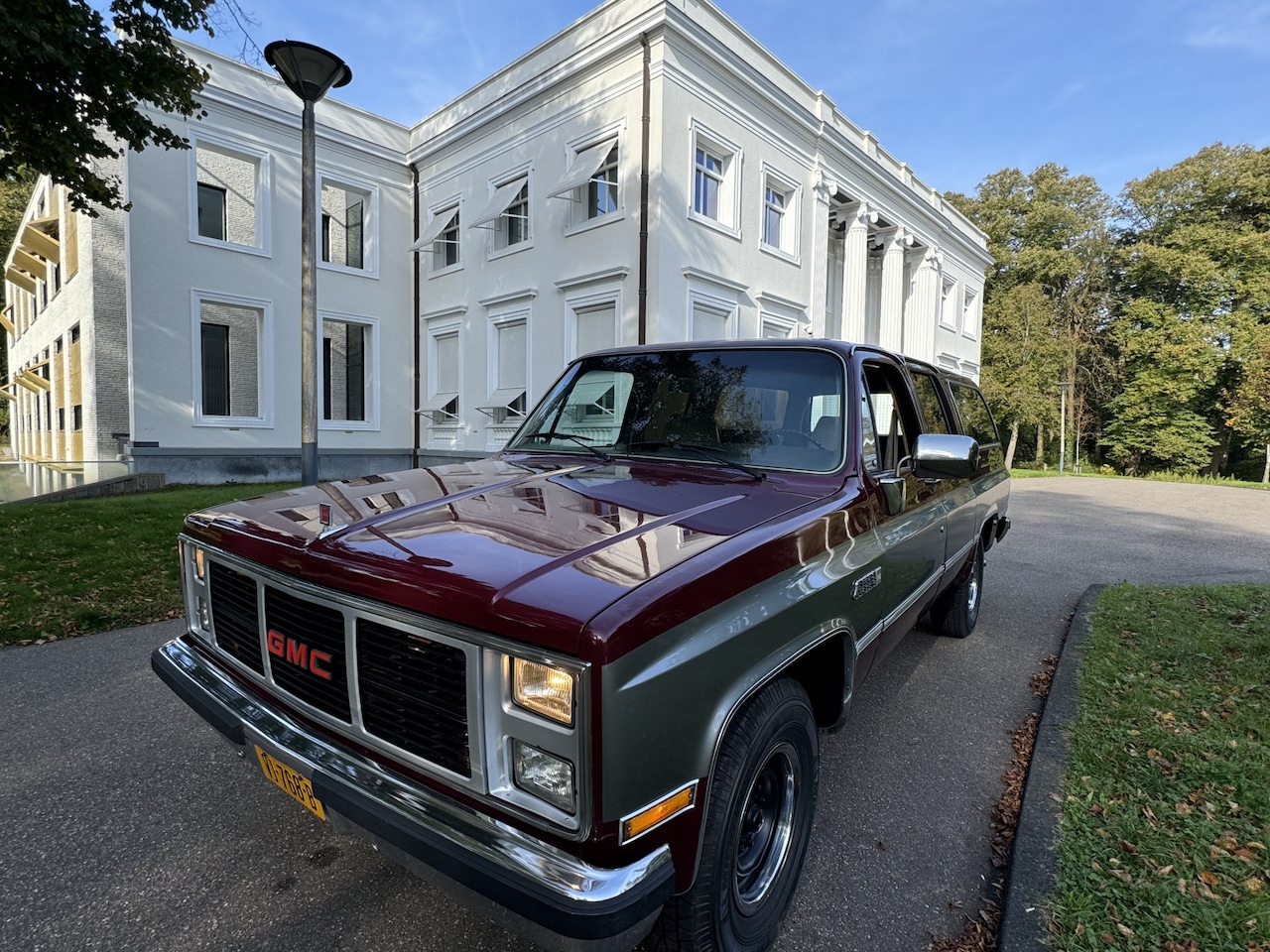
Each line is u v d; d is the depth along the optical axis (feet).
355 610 5.73
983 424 17.29
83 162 25.86
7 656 14.33
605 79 41.78
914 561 9.83
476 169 50.75
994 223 110.01
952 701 12.85
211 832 8.57
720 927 5.67
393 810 5.24
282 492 8.63
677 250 40.55
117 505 29.55
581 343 44.68
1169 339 103.71
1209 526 34.94
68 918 7.07
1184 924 6.70
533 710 4.85
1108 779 9.22
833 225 61.21
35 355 71.56
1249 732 10.52
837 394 9.00
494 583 5.06
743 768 5.73
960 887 7.78
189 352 44.78
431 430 55.77
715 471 8.93
